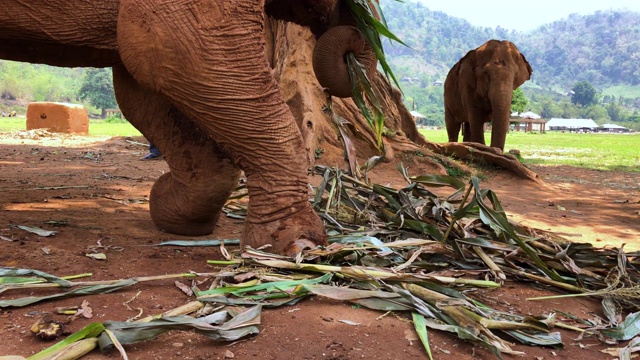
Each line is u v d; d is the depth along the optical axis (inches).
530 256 165.2
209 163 185.0
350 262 156.4
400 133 557.6
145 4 149.1
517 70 740.7
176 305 131.6
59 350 103.0
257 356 109.6
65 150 628.4
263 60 157.0
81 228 200.5
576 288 158.7
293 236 154.9
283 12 199.9
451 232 183.6
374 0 209.3
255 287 134.0
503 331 127.5
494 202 175.8
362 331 122.5
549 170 696.4
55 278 133.0
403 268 154.3
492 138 717.3
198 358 108.0
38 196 273.3
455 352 118.6
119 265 158.7
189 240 193.2
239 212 238.2
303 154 163.2
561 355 123.3
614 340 133.3
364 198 216.8
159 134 188.9
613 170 745.0
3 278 133.6
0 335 113.8
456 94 839.7
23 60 185.3
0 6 159.8
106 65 189.8
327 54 195.3
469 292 152.3
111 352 108.2
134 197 290.0
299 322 124.4
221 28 149.9
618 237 271.0
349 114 522.0
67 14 163.9
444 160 526.0
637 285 151.9
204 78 150.9
